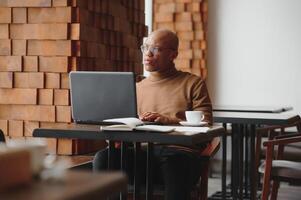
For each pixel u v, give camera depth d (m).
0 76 4.24
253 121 4.20
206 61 7.18
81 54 4.14
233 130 4.70
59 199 1.04
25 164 1.18
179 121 2.95
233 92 7.12
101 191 1.17
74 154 4.20
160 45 3.28
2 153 1.13
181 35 7.17
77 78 2.82
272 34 6.95
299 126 4.54
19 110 4.24
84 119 2.84
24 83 4.21
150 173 2.68
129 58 5.05
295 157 4.44
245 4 7.05
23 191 1.11
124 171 2.70
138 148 2.68
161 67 3.29
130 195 3.09
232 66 7.12
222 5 7.14
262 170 3.56
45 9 4.14
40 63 4.17
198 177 2.96
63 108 4.14
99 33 4.47
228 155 6.80
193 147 3.00
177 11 7.16
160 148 2.92
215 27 7.18
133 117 2.76
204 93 3.29
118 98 2.77
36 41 4.18
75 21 4.12
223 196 4.76
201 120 2.93
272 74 6.96
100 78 2.79
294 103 6.88
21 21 4.18
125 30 4.98
